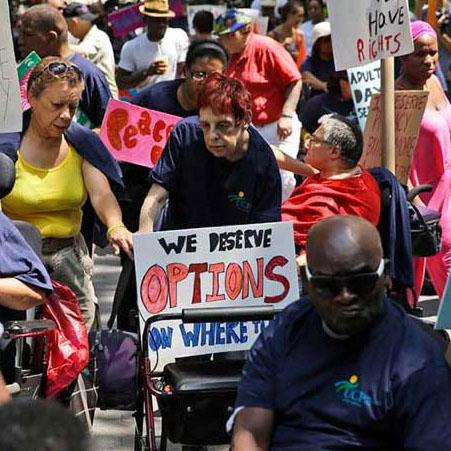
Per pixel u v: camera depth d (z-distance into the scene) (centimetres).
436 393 835
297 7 3316
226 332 1198
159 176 1312
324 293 841
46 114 1319
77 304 1216
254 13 3102
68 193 1355
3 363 1153
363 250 838
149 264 1195
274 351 873
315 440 849
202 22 2791
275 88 2231
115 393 1212
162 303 1195
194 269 1202
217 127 1261
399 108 1658
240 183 1295
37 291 1150
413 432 834
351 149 1415
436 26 2575
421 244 1577
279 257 1214
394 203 1441
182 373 1104
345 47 1554
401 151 1661
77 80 1325
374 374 844
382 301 850
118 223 1350
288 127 2220
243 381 881
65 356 1185
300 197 1413
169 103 1755
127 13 2875
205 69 1714
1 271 1130
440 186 1817
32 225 1251
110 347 1212
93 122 1864
